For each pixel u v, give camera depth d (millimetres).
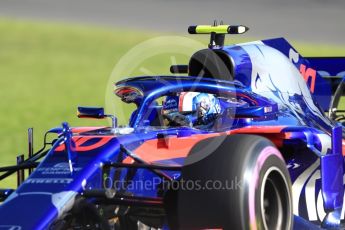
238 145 18500
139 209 20438
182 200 18406
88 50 94000
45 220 16891
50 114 53812
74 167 18578
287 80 25016
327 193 21141
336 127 22016
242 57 23906
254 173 18234
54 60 86875
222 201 17969
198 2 136750
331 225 21406
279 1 135875
